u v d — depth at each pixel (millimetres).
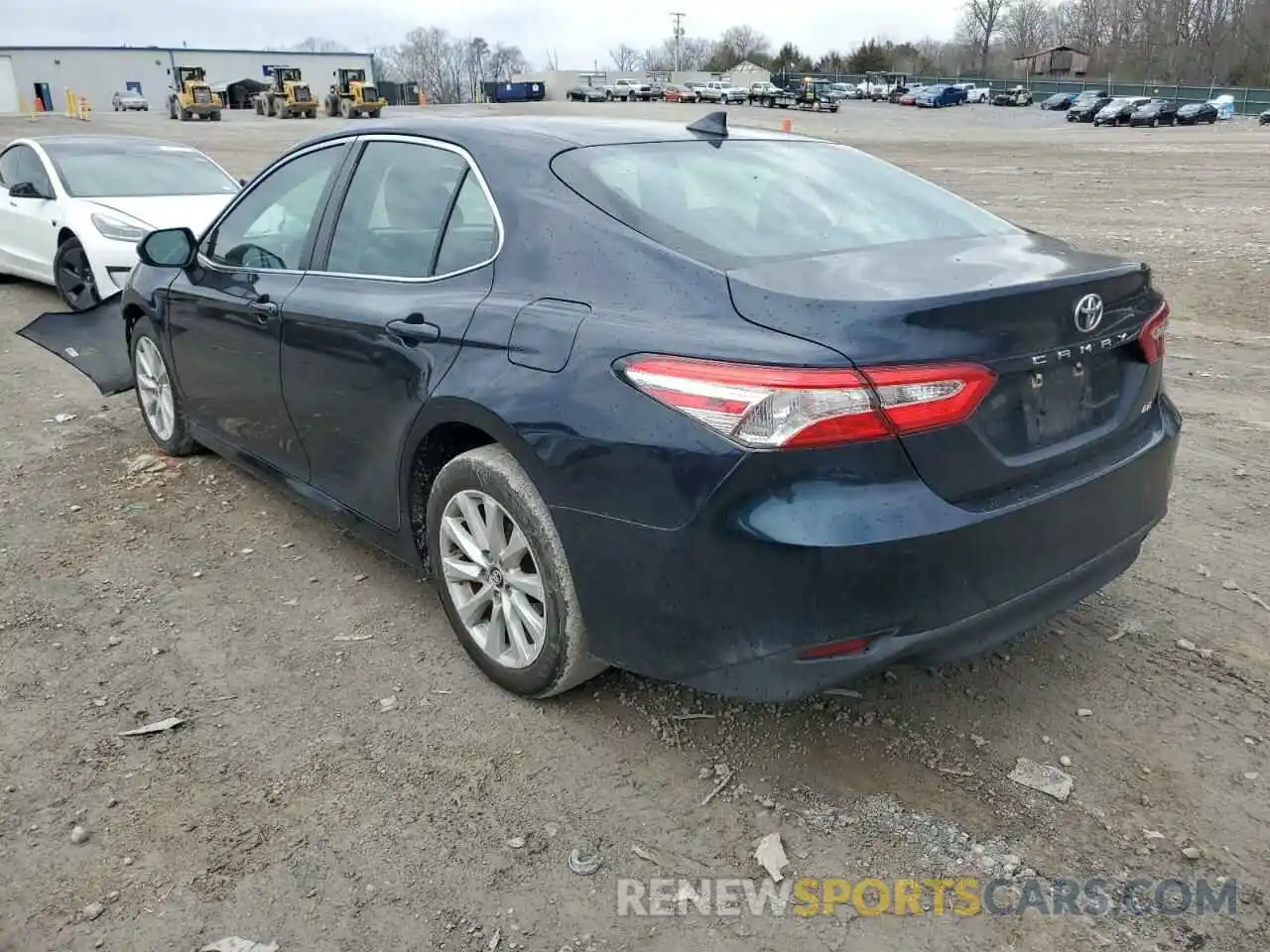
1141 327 2977
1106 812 2707
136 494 4969
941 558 2424
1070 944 2307
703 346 2482
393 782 2855
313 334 3688
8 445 5715
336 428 3707
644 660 2734
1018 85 88688
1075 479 2723
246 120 55406
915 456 2406
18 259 9742
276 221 4207
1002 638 2660
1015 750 2961
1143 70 100312
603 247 2857
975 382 2443
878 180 3605
